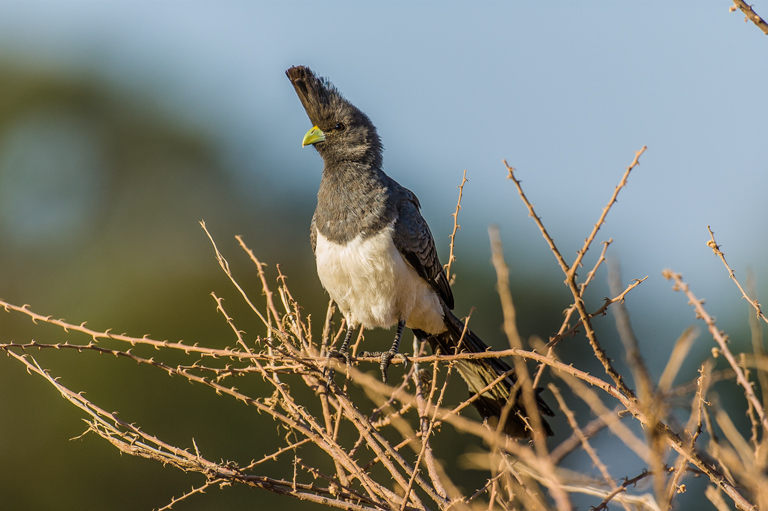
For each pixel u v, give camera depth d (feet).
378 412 25.43
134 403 64.39
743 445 15.64
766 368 15.84
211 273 81.00
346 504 21.44
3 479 63.52
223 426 61.57
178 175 105.70
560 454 16.70
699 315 15.43
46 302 91.09
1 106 110.11
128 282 82.58
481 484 52.06
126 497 61.52
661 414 15.69
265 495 58.49
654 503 15.24
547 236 18.43
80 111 110.42
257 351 26.43
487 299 72.54
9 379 67.15
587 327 18.02
